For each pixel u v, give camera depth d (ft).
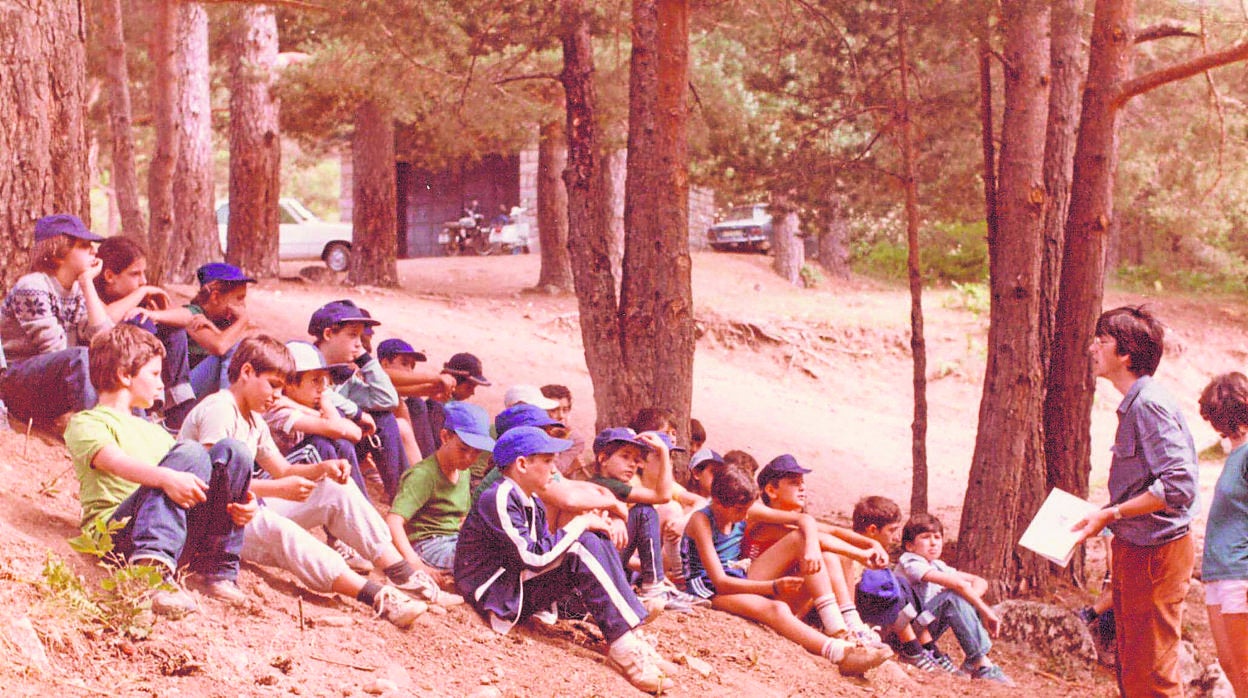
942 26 35.27
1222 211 80.12
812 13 41.86
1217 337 77.92
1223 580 17.34
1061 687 25.09
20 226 23.03
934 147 46.93
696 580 22.74
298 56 69.51
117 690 11.77
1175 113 64.28
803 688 19.11
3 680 11.00
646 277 32.27
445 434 20.04
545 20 34.86
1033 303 32.91
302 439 19.39
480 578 17.85
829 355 66.54
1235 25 41.70
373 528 17.74
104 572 14.14
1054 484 34.94
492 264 82.79
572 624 19.08
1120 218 92.17
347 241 86.38
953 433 59.36
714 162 48.08
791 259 84.84
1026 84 32.83
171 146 34.17
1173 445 17.22
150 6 55.06
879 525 24.98
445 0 36.94
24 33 23.21
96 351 15.46
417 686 14.43
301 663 13.98
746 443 50.29
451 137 57.62
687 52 31.19
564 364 56.18
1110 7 33.65
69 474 18.52
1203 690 24.39
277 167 66.23
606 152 59.57
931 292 83.76
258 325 48.65
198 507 14.98
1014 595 33.47
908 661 24.54
